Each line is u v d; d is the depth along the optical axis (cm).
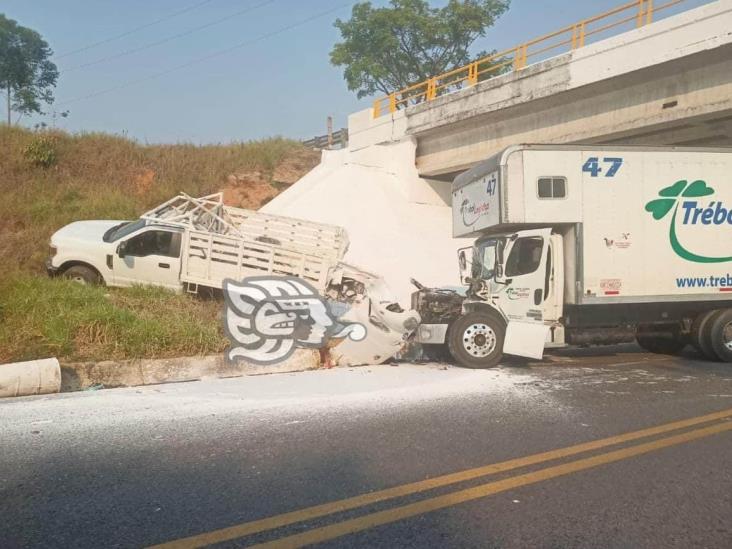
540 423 607
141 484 438
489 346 953
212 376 860
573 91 1723
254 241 1143
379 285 1162
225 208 1290
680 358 1099
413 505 403
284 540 352
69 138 2022
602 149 982
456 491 427
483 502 409
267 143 2433
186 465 479
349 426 592
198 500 409
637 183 995
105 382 795
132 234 1141
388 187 2348
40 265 1327
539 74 1795
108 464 480
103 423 596
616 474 464
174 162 2094
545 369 951
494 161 980
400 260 1947
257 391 749
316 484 439
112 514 387
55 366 735
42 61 3409
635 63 1527
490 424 602
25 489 428
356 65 3578
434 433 569
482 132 2120
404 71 3741
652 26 1490
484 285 1012
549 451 517
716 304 1055
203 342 884
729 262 1036
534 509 398
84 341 836
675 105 1525
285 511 392
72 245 1153
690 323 1055
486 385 803
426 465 481
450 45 3656
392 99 2431
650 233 998
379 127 2486
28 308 875
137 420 607
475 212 1059
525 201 955
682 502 412
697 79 1478
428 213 2309
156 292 1067
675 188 1012
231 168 2183
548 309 969
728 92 1413
